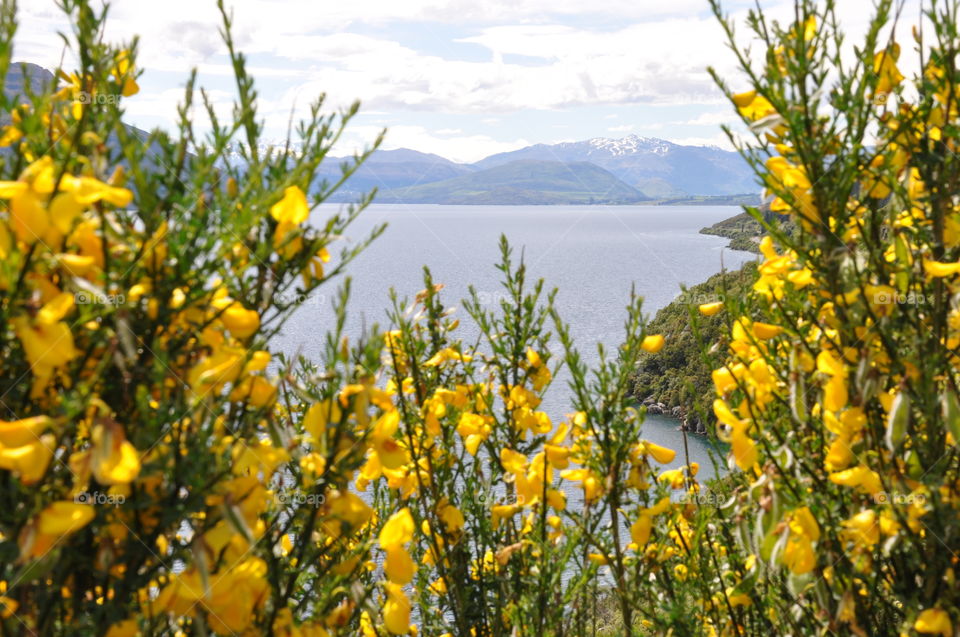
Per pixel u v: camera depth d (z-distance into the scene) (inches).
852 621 65.2
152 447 46.5
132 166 45.4
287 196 51.8
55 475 46.1
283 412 72.6
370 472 69.1
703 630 93.2
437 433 96.7
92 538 48.3
